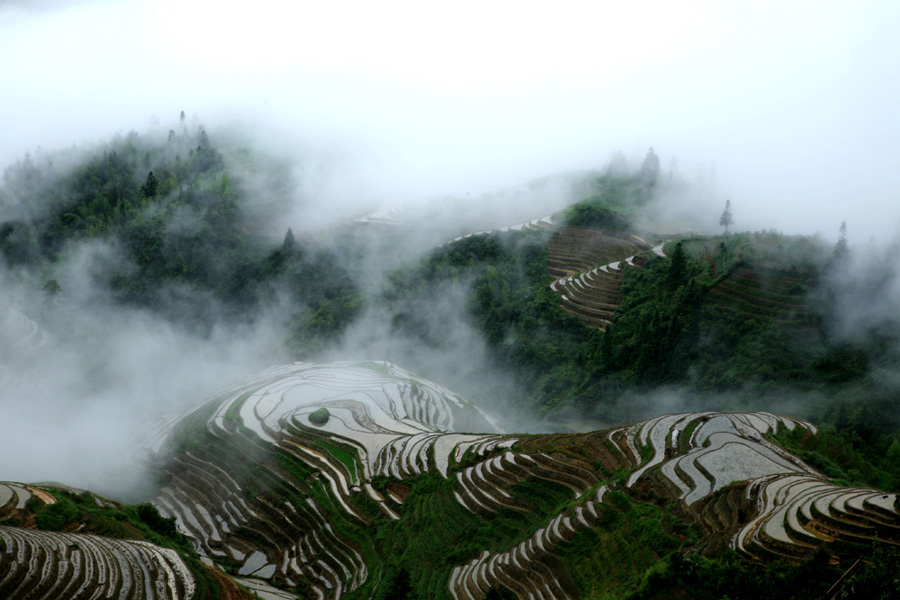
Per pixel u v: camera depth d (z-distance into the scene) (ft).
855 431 243.81
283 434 280.72
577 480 200.95
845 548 131.75
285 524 239.30
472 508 206.49
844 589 118.21
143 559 152.97
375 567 203.82
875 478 201.16
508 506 201.98
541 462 216.33
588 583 155.94
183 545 197.26
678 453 198.49
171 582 147.02
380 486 238.89
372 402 309.83
